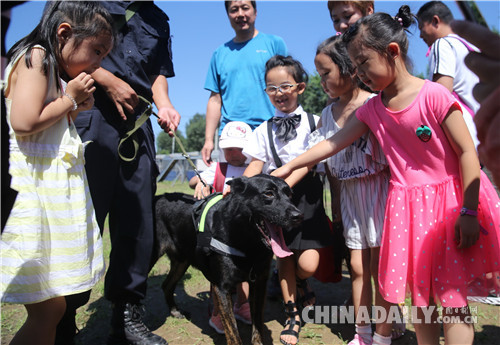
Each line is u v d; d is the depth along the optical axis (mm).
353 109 2984
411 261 2305
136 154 3033
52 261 2031
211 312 3480
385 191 2807
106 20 2180
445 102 2170
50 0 2199
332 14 3902
